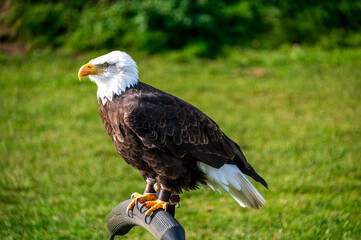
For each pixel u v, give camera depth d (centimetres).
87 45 2077
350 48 2100
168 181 569
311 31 2167
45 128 1374
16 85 1725
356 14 2275
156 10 2136
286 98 1605
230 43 2083
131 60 598
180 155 565
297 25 2180
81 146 1249
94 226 874
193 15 2127
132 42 2067
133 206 526
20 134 1329
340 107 1524
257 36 2130
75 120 1428
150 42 2059
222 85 1722
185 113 577
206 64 1948
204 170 585
